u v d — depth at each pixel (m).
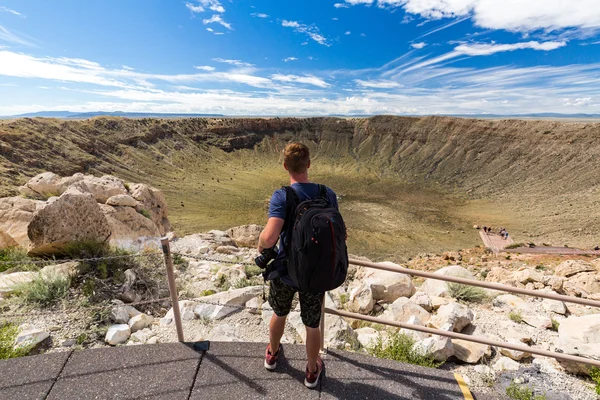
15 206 9.35
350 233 79.25
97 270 5.96
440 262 19.06
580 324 4.36
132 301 5.41
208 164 164.38
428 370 2.99
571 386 3.40
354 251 67.00
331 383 2.75
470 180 157.88
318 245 2.13
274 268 2.50
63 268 5.75
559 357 2.96
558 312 5.69
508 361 3.75
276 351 2.82
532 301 6.16
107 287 5.48
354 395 2.64
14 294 4.96
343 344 3.96
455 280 2.83
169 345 3.12
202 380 2.70
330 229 2.15
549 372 3.63
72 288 5.32
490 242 75.19
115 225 11.27
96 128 141.62
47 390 2.56
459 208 121.44
